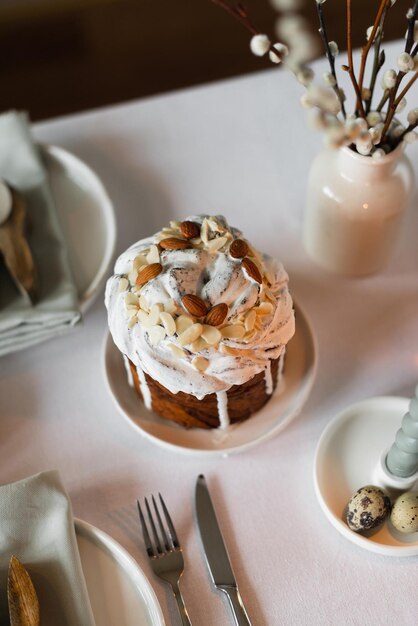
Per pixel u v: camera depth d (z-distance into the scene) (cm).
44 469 75
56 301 78
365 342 80
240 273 68
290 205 87
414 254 84
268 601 69
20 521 68
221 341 66
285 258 84
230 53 168
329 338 80
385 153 71
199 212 87
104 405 78
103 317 82
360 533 69
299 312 79
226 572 69
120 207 88
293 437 76
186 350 66
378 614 68
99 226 86
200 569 70
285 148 90
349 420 75
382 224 76
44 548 67
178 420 75
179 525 72
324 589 69
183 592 69
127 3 176
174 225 71
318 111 64
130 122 93
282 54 65
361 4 162
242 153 90
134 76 166
